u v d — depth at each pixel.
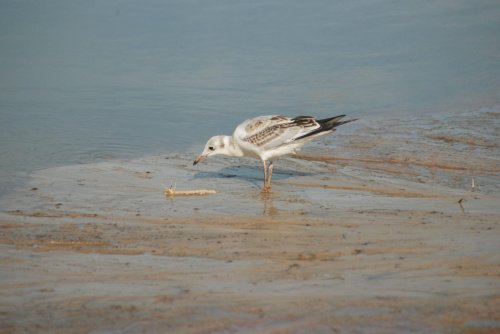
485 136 16.73
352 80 22.39
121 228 11.03
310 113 19.25
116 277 8.73
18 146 16.39
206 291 8.12
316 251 9.65
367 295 7.82
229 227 11.05
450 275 8.40
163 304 7.75
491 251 9.29
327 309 7.45
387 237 10.18
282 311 7.44
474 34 27.05
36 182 13.84
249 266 9.05
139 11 32.75
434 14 30.12
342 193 13.20
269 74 23.30
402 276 8.43
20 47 27.55
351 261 9.12
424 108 19.55
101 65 24.91
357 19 29.88
